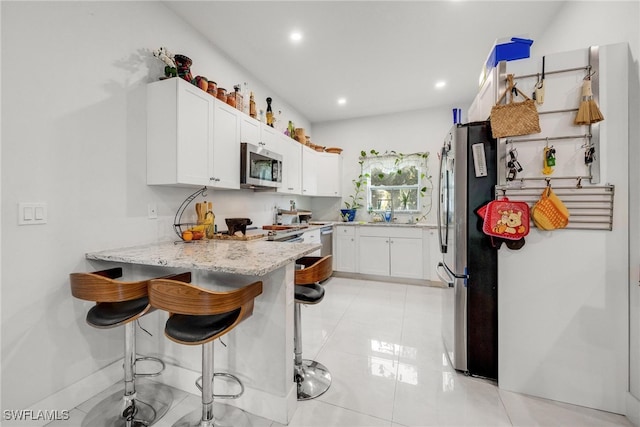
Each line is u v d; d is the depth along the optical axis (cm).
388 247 408
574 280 155
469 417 150
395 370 192
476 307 184
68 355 160
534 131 153
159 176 202
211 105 226
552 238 158
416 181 452
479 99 206
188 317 132
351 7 222
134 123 197
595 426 142
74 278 139
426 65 310
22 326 142
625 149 145
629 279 147
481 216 174
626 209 146
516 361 168
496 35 256
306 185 410
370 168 479
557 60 153
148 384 179
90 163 171
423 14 229
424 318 279
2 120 134
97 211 175
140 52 201
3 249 135
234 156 254
